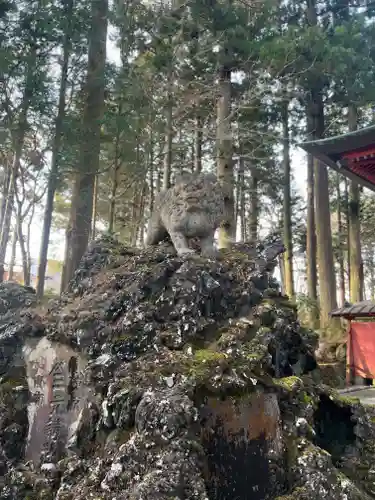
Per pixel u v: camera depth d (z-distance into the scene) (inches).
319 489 118.8
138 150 459.8
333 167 291.3
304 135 691.4
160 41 468.1
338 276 1302.9
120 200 623.5
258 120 674.2
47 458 142.8
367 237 1123.3
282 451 128.2
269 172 776.9
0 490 137.3
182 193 187.8
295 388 143.5
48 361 162.2
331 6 761.0
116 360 142.9
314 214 758.5
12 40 426.0
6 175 520.1
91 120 437.7
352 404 167.3
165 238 209.2
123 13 462.0
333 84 639.1
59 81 430.6
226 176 480.1
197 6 476.4
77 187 431.5
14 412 159.8
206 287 155.0
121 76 445.4
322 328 631.8
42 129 436.5
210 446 119.6
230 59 495.2
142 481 106.0
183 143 622.5
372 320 508.4
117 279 172.1
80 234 422.0
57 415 150.3
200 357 134.0
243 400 127.0
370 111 782.5
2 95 418.9
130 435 121.3
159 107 463.5
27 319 181.5
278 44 488.1
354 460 154.4
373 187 323.3
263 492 121.4
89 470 123.4
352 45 591.2
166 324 149.4
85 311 161.5
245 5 527.8
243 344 142.9
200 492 105.3
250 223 800.9
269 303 163.0
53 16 426.9
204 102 565.3
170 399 116.9
